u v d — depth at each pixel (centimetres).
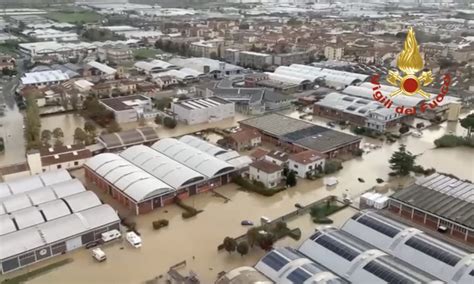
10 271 3766
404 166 5603
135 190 4781
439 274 3372
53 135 6881
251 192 5256
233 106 8181
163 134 7188
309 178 5550
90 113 7894
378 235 3847
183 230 4422
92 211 4369
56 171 5381
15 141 6844
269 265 3416
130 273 3731
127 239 4216
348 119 7862
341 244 3622
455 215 4275
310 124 7131
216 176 5291
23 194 4747
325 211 4709
